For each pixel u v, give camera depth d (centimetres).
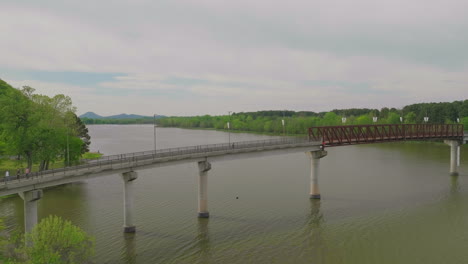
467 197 6362
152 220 5172
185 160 5178
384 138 8106
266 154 6225
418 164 9938
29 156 6359
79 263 3303
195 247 4231
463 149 13212
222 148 5666
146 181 7869
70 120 7438
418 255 4003
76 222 5081
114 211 5600
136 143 18400
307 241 4412
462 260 3869
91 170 4312
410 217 5291
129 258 3934
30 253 3048
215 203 6072
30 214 3912
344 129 7456
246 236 4575
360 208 5756
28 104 6156
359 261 3869
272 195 6594
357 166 9700
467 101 17475
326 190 6969
